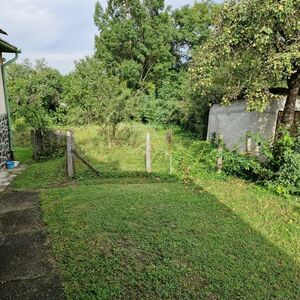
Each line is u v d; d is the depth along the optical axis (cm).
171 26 2680
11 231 399
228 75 903
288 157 577
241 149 924
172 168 737
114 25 2567
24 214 459
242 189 595
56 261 320
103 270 300
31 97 1881
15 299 261
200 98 1320
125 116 1119
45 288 276
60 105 1950
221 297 265
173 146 1066
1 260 325
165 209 467
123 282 282
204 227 406
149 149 705
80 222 412
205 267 308
